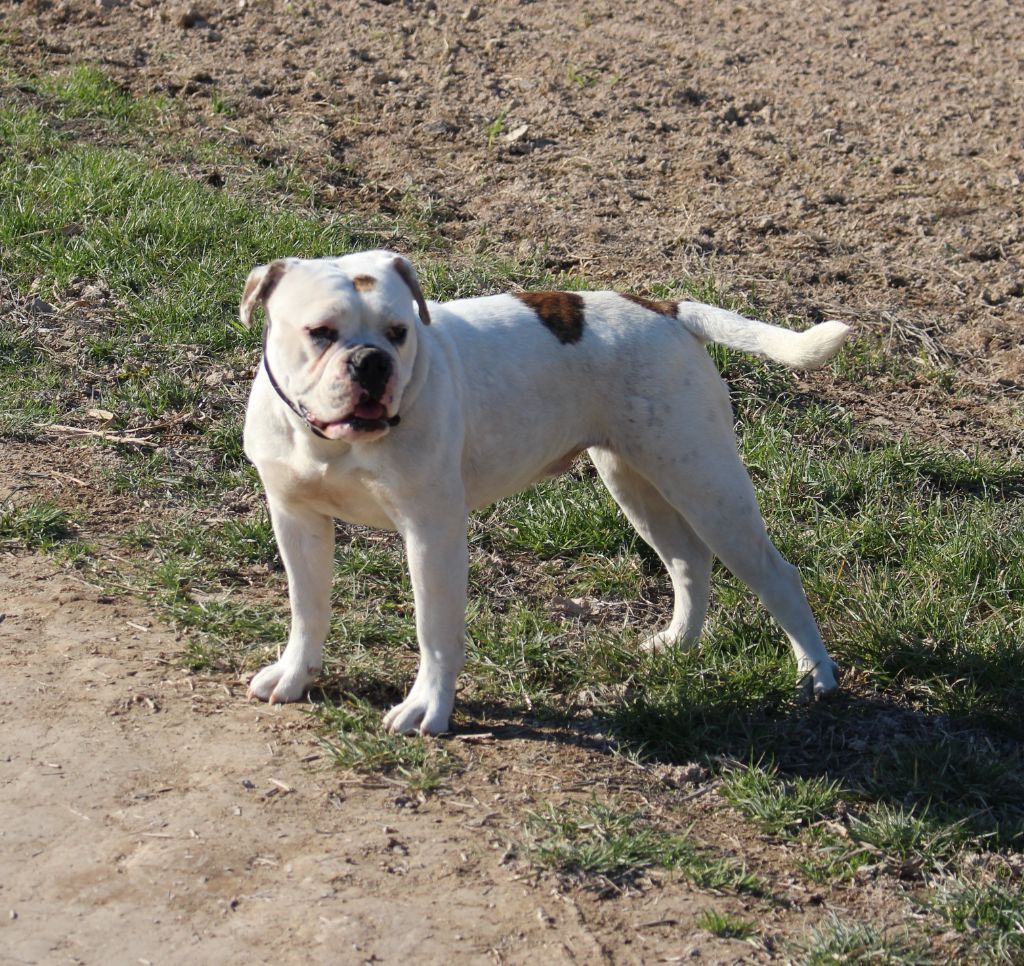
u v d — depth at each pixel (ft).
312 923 11.59
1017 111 25.36
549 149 22.59
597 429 13.46
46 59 23.75
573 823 12.32
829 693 13.65
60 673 13.10
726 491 13.43
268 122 22.34
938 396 17.24
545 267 18.58
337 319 12.22
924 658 13.84
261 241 17.84
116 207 18.25
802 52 28.07
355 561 14.48
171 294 17.15
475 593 14.51
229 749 12.64
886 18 30.68
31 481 15.02
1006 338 18.12
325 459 12.53
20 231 17.76
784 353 13.41
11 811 12.07
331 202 19.93
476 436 13.00
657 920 11.82
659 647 13.91
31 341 16.49
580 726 13.20
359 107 23.25
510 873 11.98
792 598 13.64
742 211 21.03
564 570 14.87
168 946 11.43
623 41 27.63
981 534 15.05
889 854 12.46
